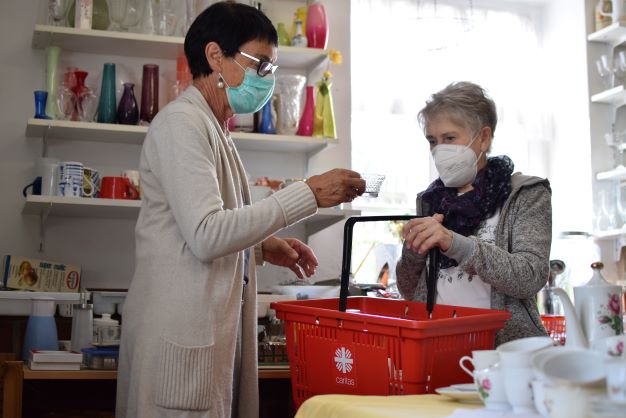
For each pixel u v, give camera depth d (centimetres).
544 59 447
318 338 170
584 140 416
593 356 105
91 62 338
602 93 403
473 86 210
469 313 171
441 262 204
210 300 178
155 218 183
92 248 331
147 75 325
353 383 160
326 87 341
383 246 393
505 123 435
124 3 324
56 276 307
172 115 179
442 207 210
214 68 194
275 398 273
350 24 379
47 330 251
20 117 328
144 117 323
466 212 203
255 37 194
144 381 176
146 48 331
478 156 209
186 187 172
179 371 174
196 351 175
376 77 411
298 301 187
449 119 206
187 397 174
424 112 213
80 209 312
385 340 153
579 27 421
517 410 115
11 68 329
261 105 203
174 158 174
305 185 181
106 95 318
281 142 333
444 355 152
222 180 188
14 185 325
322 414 129
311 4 344
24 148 327
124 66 343
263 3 360
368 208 399
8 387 206
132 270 336
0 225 322
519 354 115
